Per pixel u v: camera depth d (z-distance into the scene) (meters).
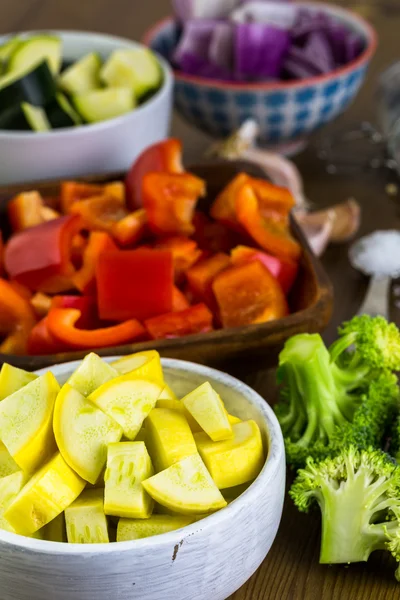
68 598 0.64
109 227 1.08
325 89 1.39
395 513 0.73
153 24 2.04
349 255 1.25
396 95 1.45
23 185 1.12
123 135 1.24
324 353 0.85
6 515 0.64
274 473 0.67
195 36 1.44
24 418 0.69
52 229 1.01
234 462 0.69
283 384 0.96
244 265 0.98
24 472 0.68
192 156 1.52
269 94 1.37
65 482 0.66
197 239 1.11
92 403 0.70
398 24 2.02
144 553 0.61
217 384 0.78
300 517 0.81
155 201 1.04
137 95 1.33
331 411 0.85
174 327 0.93
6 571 0.63
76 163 1.23
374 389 0.85
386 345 0.88
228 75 1.43
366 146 1.55
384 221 1.34
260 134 1.45
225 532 0.64
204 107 1.42
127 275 0.95
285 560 0.77
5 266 1.03
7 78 1.25
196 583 0.65
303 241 1.02
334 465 0.75
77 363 0.80
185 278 1.04
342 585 0.74
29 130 1.22
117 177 1.16
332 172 1.48
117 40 1.42
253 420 0.75
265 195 1.05
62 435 0.68
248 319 0.96
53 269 0.99
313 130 1.48
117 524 0.68
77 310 0.94
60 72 1.43
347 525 0.73
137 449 0.67
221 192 1.12
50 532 0.68
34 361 0.83
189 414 0.74
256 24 1.40
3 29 2.01
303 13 1.58
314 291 0.94
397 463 0.79
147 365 0.73
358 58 1.44
